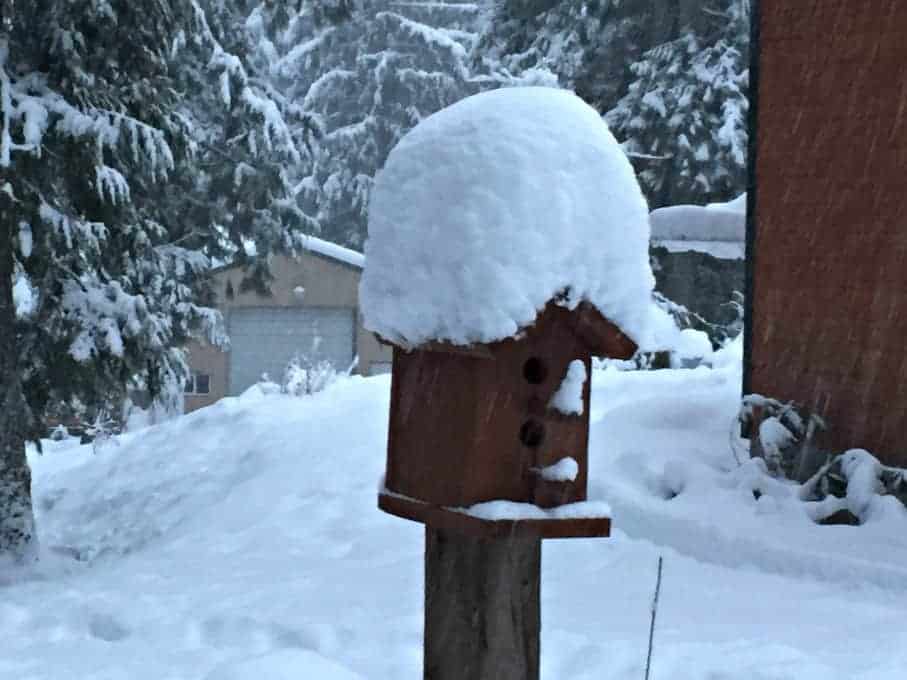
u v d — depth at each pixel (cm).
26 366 1166
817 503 805
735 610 647
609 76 2338
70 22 1082
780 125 931
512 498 299
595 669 539
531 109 285
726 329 2042
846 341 882
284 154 2025
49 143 1073
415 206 292
